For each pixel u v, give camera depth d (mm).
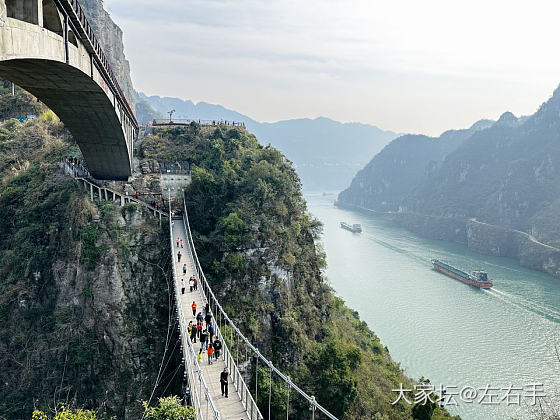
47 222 68312
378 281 146375
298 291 69000
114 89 53062
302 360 60562
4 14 22641
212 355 35656
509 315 116062
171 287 63875
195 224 71625
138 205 69312
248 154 82625
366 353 76375
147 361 59500
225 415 28531
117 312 60562
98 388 57438
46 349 59250
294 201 77000
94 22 155125
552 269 171250
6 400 56969
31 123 95750
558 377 83000
